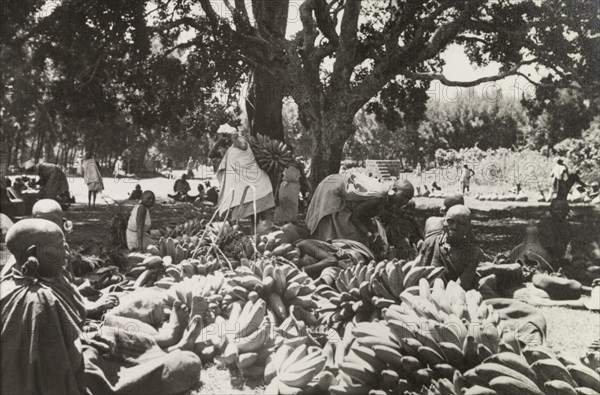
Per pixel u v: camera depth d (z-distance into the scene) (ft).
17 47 52.06
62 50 55.11
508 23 51.75
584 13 50.98
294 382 15.58
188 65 59.82
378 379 15.15
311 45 50.47
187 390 16.12
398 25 49.49
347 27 48.26
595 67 51.44
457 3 49.08
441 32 49.39
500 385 13.57
